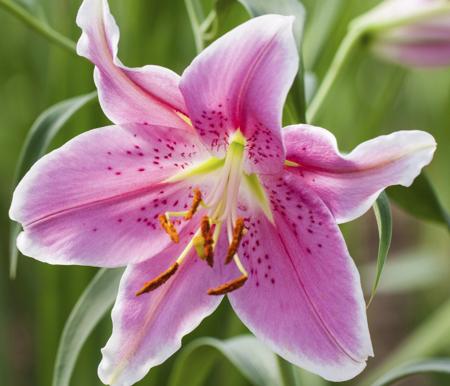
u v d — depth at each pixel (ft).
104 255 2.75
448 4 3.32
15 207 2.68
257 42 2.54
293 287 2.73
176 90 2.65
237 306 2.77
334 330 2.69
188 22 4.05
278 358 3.00
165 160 2.77
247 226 2.78
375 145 2.56
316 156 2.63
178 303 2.78
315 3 3.85
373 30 3.34
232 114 2.68
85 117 3.79
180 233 2.82
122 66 2.59
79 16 2.59
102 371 2.75
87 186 2.72
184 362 3.25
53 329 3.90
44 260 2.72
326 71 3.85
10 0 3.01
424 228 5.51
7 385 4.14
